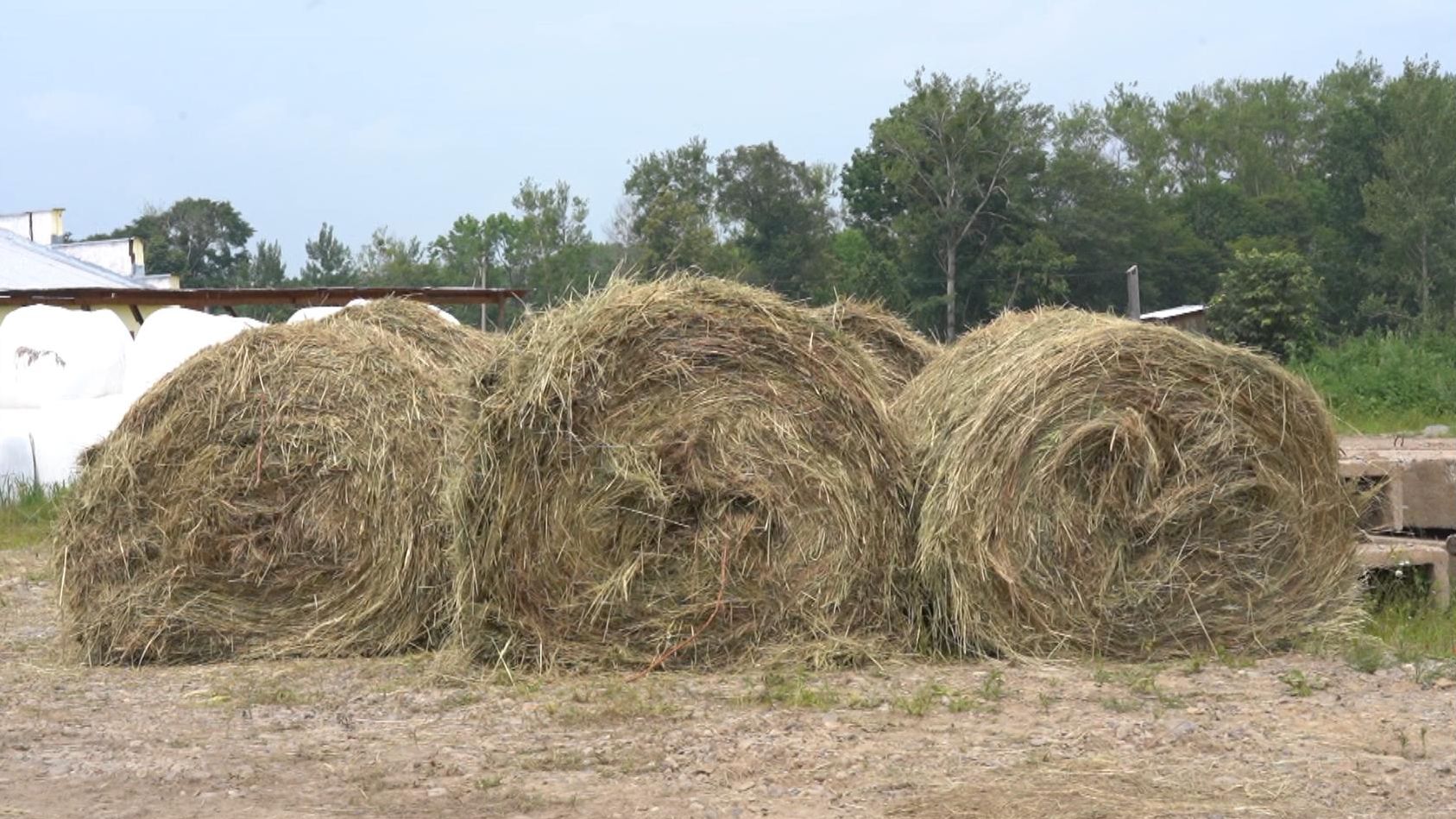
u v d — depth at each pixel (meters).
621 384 7.27
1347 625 7.61
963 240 50.91
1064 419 7.34
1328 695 6.52
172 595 7.87
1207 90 79.75
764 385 7.38
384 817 4.94
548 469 7.21
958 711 6.30
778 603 7.34
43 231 44.72
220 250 83.31
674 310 7.35
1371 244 57.88
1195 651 7.46
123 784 5.41
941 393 7.88
